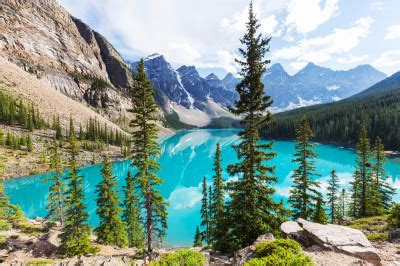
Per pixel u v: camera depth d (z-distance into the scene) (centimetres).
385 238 1853
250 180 1875
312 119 17788
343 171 9162
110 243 3219
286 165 10562
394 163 9738
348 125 14500
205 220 3972
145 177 2341
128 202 3722
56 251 2639
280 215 1908
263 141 18038
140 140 2347
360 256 1262
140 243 3741
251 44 1800
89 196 7088
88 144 11550
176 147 18888
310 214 2762
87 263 1717
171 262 1330
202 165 12256
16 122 11438
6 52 19425
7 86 14050
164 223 2645
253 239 1775
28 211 5997
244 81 1850
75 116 15575
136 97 2314
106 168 3325
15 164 8006
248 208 1856
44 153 9419
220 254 1761
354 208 4191
